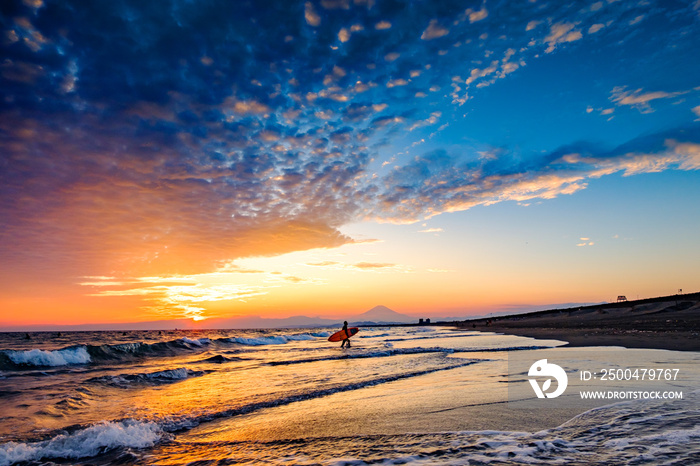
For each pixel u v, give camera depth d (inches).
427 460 136.7
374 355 682.8
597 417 187.0
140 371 544.4
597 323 1417.3
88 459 188.7
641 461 115.2
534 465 120.1
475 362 504.1
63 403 317.4
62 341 1619.1
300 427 222.8
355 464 139.7
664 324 1044.5
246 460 162.4
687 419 166.7
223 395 346.3
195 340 1044.5
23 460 187.6
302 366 563.2
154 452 195.0
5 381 455.8
